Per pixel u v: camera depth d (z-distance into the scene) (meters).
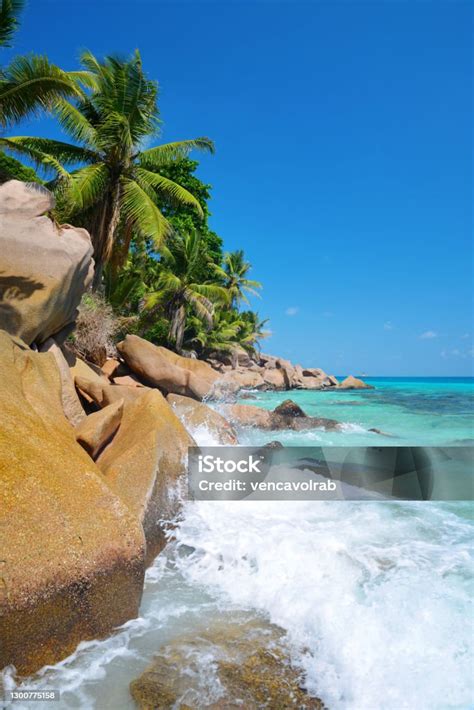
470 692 2.65
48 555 2.96
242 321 49.06
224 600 3.62
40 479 3.37
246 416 12.90
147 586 3.83
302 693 2.65
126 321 23.52
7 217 8.08
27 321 7.57
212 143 21.86
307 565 4.07
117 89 19.22
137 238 22.83
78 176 18.44
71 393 7.23
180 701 2.56
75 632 2.97
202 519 5.00
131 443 5.13
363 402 24.25
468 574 3.93
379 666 2.85
